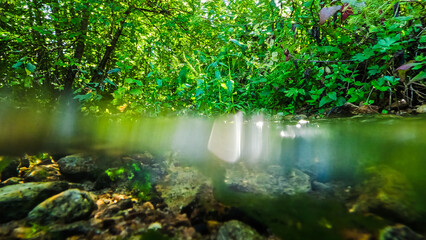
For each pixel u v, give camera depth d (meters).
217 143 1.77
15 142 1.74
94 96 3.42
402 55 2.24
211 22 4.23
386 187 0.82
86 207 0.84
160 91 4.02
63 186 1.01
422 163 0.95
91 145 1.75
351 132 1.58
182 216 0.81
